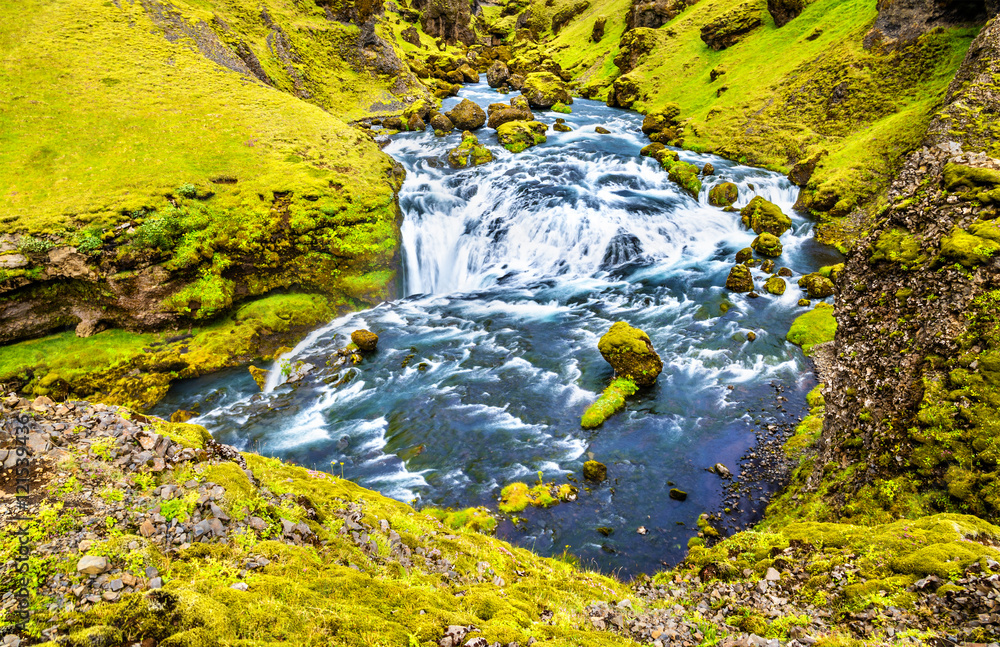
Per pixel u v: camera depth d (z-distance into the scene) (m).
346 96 51.97
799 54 47.06
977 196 10.58
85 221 21.33
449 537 9.22
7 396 6.25
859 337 11.83
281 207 25.94
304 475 9.47
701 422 16.75
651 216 32.03
